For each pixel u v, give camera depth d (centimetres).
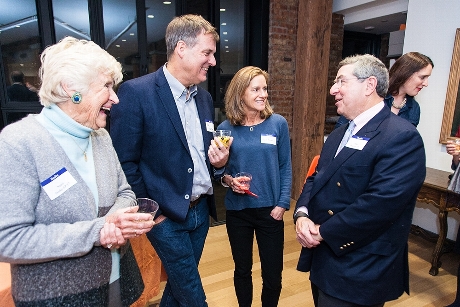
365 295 119
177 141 142
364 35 584
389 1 429
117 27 374
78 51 91
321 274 131
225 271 272
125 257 115
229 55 449
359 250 121
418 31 326
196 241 164
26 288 87
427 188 272
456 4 289
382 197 110
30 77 344
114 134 137
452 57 294
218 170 169
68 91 89
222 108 454
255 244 321
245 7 441
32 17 333
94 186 101
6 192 80
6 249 79
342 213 120
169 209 142
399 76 224
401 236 121
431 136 321
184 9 401
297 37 441
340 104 130
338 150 141
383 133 118
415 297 237
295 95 450
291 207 429
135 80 142
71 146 95
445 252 279
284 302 229
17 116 347
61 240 84
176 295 153
